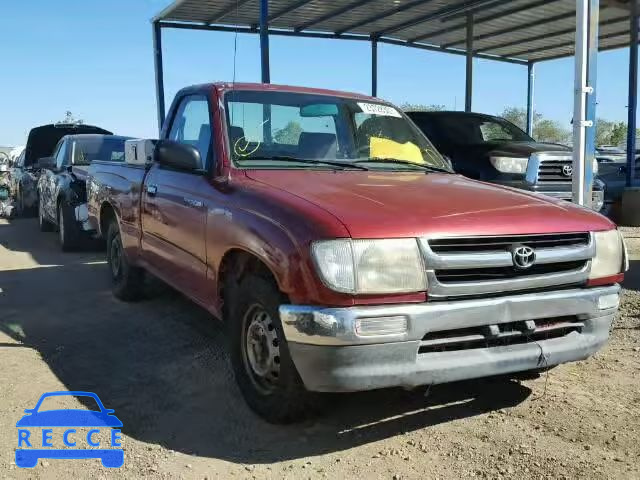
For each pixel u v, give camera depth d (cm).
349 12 1230
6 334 555
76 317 607
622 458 337
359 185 393
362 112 523
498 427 375
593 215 390
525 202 383
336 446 353
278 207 352
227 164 432
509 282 340
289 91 504
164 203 502
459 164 891
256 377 380
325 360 312
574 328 373
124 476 323
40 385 438
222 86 484
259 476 323
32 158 1445
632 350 500
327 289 310
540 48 1520
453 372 329
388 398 416
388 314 312
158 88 1250
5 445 354
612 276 383
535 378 448
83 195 959
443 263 322
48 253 980
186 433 369
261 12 1016
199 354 498
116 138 1109
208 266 419
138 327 572
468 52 1341
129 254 609
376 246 314
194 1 1095
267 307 352
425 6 1204
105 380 449
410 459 338
